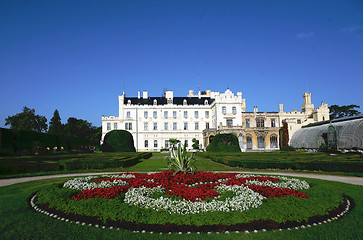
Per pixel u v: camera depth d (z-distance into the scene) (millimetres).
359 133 47094
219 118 80562
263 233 8922
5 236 8891
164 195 11883
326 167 25297
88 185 14648
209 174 17031
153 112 87938
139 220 9555
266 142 82312
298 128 78625
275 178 16656
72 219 10398
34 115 103375
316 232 9086
